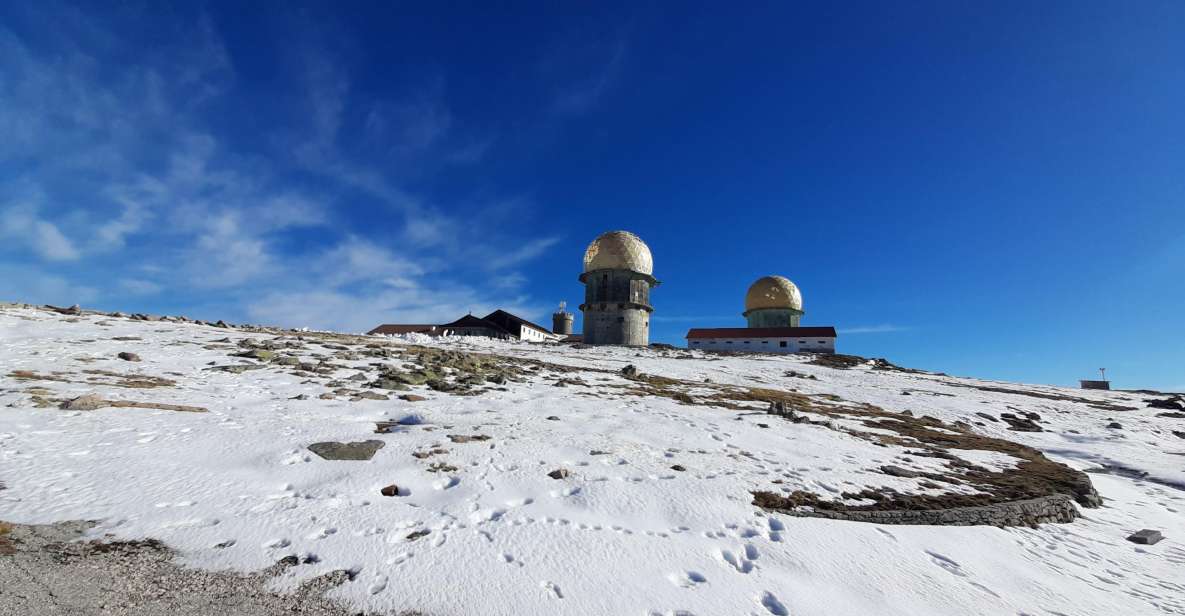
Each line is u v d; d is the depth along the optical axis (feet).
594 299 166.09
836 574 18.10
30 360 41.78
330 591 14.39
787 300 193.06
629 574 16.61
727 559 18.47
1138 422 77.15
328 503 19.99
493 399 44.29
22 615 12.21
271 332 88.94
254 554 15.99
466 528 18.83
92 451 23.06
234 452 24.67
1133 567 22.33
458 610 13.98
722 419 43.52
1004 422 72.38
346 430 30.14
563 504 21.83
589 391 54.19
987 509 26.11
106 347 51.72
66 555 14.97
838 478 28.60
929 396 87.04
